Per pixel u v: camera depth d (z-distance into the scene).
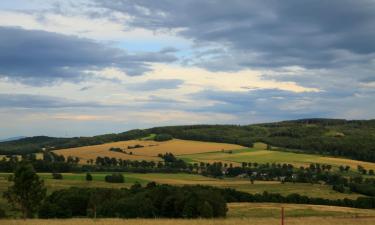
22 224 44.03
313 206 118.56
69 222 45.91
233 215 95.31
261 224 45.47
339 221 49.22
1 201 99.94
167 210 88.38
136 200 87.00
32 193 82.06
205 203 84.62
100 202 90.25
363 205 132.62
